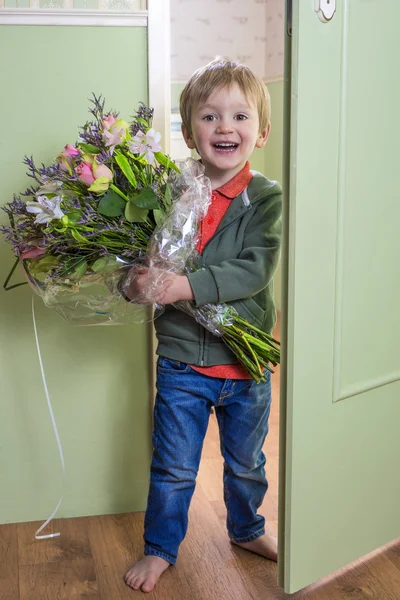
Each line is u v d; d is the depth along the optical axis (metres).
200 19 4.03
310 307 1.35
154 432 1.63
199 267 1.54
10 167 1.67
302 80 1.23
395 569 1.61
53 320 1.76
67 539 1.74
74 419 1.82
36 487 1.83
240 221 1.55
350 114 1.34
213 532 1.76
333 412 1.45
